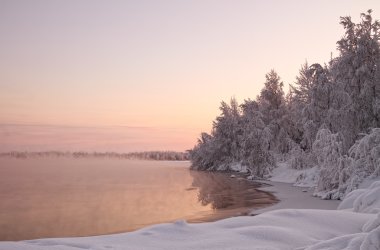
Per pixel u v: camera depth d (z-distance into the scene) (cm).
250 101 5291
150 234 803
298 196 2470
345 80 3030
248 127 4975
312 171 3353
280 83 5516
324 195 2295
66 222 1741
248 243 732
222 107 6619
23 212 2064
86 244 718
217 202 2359
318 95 3369
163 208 2159
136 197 2745
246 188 3275
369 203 1153
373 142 2256
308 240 772
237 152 6316
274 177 4300
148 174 5591
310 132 3466
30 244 667
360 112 2952
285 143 5109
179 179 4522
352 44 3045
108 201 2520
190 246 712
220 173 5731
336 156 2364
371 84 2934
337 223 921
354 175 2220
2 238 1397
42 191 3189
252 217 946
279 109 5309
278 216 953
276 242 746
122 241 751
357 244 613
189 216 1833
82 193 3036
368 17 3012
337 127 3036
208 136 6925
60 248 651
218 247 705
